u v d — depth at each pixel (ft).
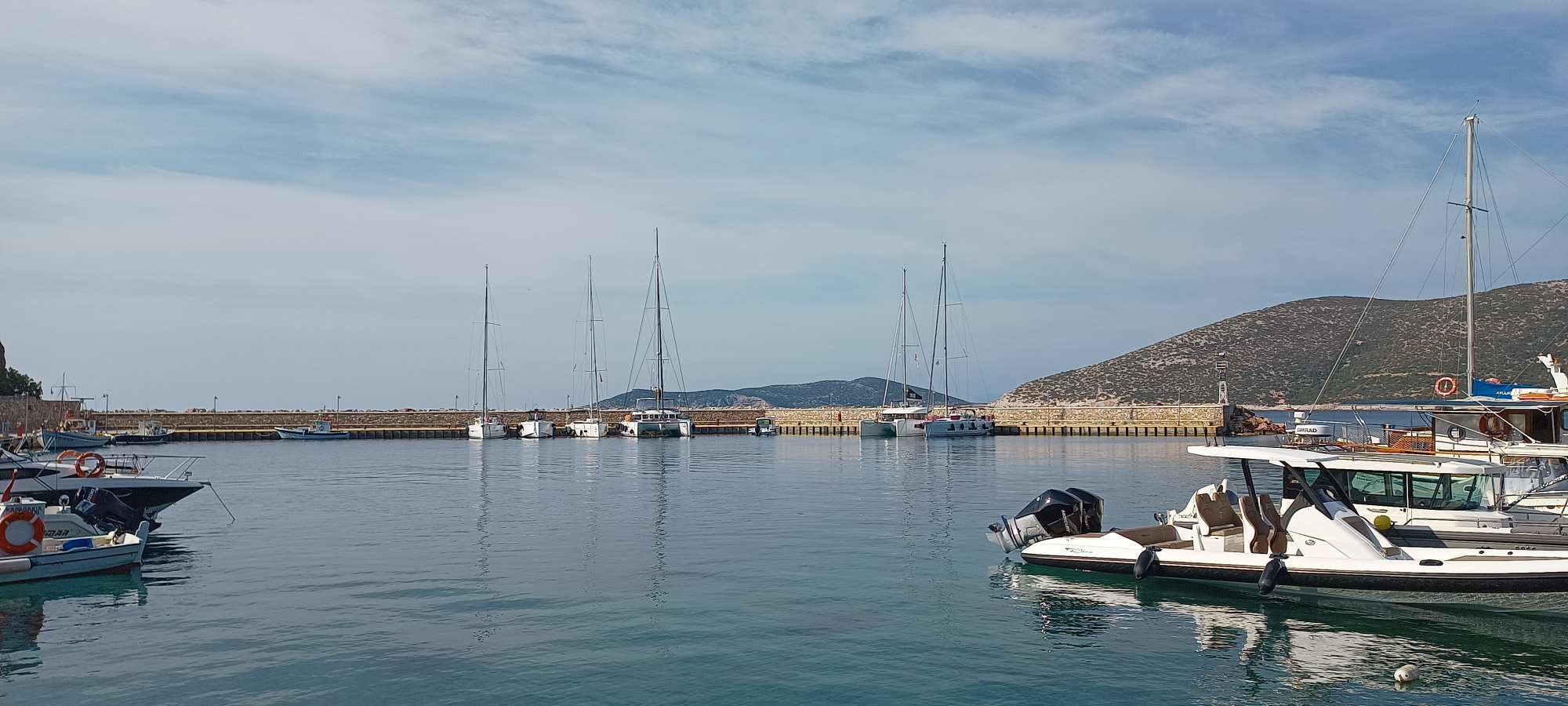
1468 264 114.83
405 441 360.69
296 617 59.21
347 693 45.27
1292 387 582.35
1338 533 61.82
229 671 48.47
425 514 112.68
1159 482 146.72
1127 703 44.21
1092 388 648.38
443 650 51.96
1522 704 44.16
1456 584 58.23
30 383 401.70
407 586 68.33
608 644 53.01
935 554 80.94
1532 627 56.13
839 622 57.72
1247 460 69.97
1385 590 60.03
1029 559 74.33
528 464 211.61
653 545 86.38
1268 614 59.16
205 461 228.43
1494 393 92.79
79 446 292.40
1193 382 619.67
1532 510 69.26
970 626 56.85
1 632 56.03
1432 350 407.85
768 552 82.12
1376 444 92.58
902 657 50.72
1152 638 54.39
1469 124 115.03
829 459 220.23
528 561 78.43
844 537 90.63
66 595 65.87
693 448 285.84
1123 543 69.56
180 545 88.12
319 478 172.65
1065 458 212.64
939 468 186.60
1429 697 45.03
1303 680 47.32
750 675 47.78
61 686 46.42
